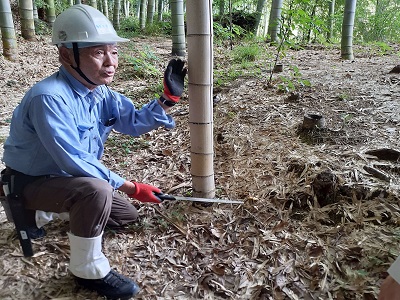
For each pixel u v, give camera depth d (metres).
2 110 5.51
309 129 3.40
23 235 2.11
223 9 12.62
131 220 2.64
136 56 8.60
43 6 13.36
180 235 2.55
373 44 9.31
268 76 5.59
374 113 3.78
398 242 2.25
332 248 2.31
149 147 3.92
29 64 8.31
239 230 2.56
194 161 2.73
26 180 2.13
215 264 2.29
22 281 2.19
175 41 8.92
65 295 2.11
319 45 9.40
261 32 15.91
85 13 2.03
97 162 2.09
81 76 2.07
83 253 2.04
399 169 2.78
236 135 3.72
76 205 2.00
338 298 2.01
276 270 2.22
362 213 2.49
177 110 4.84
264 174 3.04
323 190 2.67
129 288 2.07
